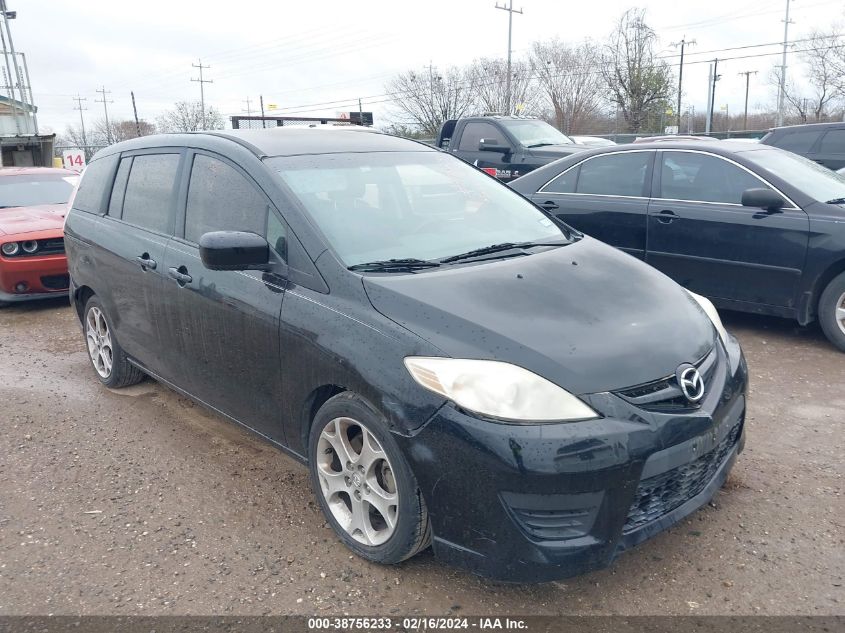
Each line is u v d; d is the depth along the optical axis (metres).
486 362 2.78
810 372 5.43
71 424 4.96
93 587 3.17
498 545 2.72
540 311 3.03
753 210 6.05
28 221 8.52
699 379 2.98
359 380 3.03
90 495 3.98
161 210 4.55
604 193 6.95
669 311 3.28
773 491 3.73
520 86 49.09
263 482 4.05
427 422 2.80
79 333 7.39
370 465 3.12
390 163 4.21
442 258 3.57
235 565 3.29
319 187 3.77
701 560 3.19
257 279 3.64
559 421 2.68
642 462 2.72
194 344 4.17
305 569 3.23
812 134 13.13
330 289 3.29
